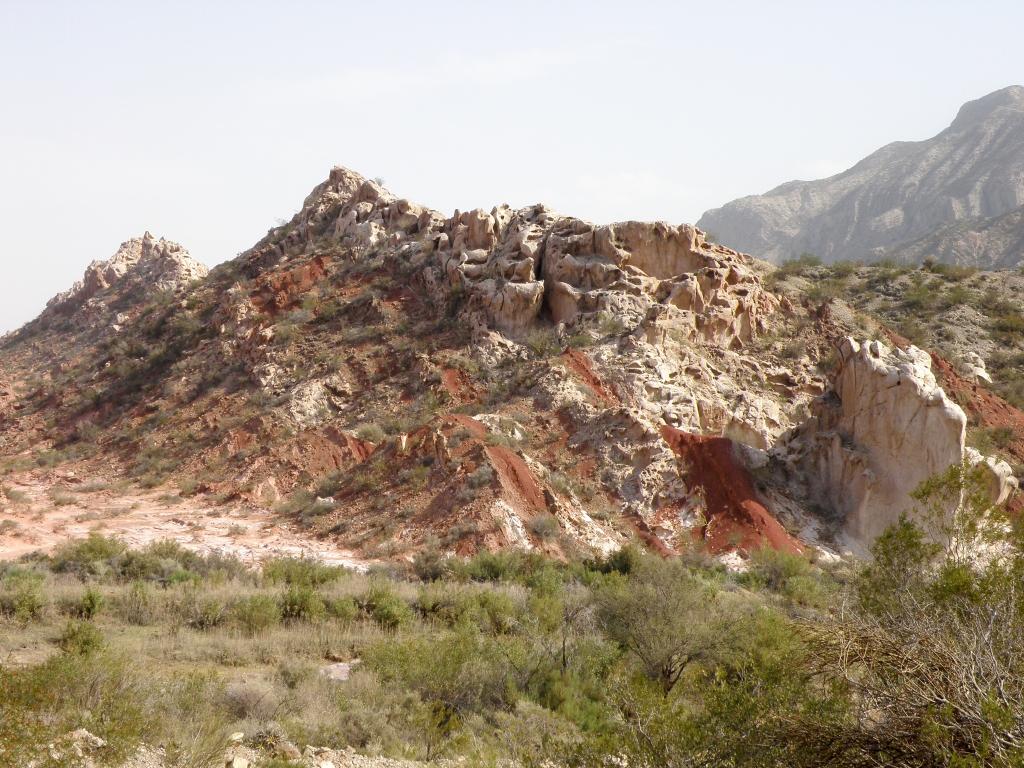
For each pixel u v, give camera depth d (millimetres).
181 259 95500
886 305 67500
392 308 55062
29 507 42969
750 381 47000
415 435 42312
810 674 9141
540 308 50219
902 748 8141
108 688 12258
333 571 28016
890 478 37062
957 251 177500
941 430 35625
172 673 15938
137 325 74750
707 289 48844
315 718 13547
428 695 15500
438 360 49094
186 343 62812
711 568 33094
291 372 53031
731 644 17344
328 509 39812
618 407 42156
